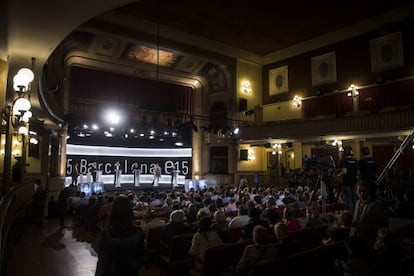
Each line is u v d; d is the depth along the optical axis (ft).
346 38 66.39
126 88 72.95
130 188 70.03
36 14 16.42
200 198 34.42
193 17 62.28
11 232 24.95
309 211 23.82
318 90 70.49
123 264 8.82
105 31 59.21
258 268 12.04
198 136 80.79
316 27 66.23
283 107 77.36
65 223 39.32
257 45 76.23
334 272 15.03
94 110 68.03
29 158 48.88
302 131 63.87
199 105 82.28
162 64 74.84
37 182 38.65
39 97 32.40
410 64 56.70
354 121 55.72
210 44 73.20
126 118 71.00
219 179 76.38
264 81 82.89
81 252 25.68
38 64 23.68
